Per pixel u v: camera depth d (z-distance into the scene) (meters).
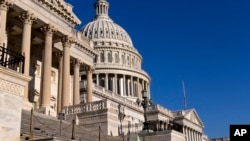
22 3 41.66
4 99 13.21
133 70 134.00
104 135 32.41
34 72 51.19
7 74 13.49
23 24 42.12
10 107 13.40
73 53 56.84
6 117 13.13
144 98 35.22
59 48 52.44
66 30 49.66
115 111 38.78
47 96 42.75
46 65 44.12
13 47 46.66
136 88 134.38
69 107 41.09
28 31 41.84
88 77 61.62
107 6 158.62
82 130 32.25
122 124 39.66
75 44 57.62
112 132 36.97
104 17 154.12
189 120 101.69
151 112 86.62
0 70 13.19
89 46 62.19
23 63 14.66
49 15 46.38
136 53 144.38
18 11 41.94
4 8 38.69
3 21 38.06
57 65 56.66
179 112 99.38
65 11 49.19
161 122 52.16
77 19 52.38
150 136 33.78
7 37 44.97
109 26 146.25
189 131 101.69
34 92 49.62
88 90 60.94
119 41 141.62
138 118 82.94
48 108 41.72
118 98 88.44
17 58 14.59
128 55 140.75
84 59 60.44
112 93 88.25
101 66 128.88
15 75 13.80
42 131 23.47
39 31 48.12
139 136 34.19
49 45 45.34
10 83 13.62
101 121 37.06
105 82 127.75
